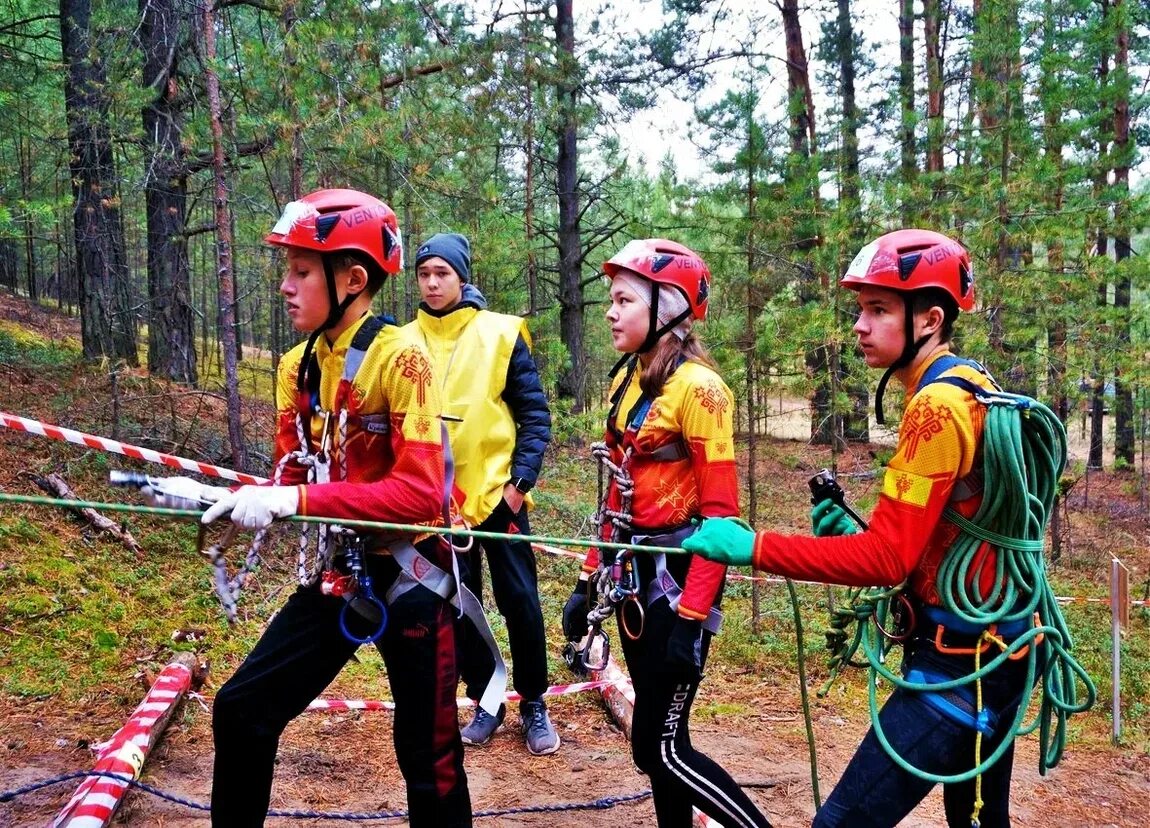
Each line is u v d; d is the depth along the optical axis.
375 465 2.44
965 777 2.17
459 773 2.51
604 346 19.55
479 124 9.68
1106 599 8.08
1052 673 2.36
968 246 8.69
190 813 3.29
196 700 4.27
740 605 7.29
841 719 4.86
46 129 11.23
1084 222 8.96
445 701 2.47
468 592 2.56
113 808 3.08
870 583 2.21
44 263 23.11
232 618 2.30
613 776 3.87
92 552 5.84
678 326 2.80
